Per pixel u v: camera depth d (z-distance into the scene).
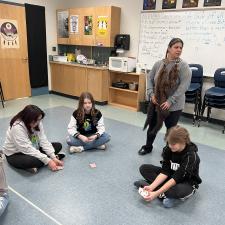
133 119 4.18
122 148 2.95
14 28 4.98
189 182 1.87
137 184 2.09
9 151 2.32
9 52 5.01
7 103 4.98
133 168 2.47
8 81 5.13
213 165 2.62
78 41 5.39
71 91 5.57
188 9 4.03
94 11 4.92
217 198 2.04
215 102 3.70
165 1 4.26
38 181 2.17
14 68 5.18
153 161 2.64
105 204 1.89
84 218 1.73
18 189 2.04
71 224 1.67
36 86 5.69
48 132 3.38
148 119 2.67
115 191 2.07
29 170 2.32
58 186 2.11
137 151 2.88
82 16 5.15
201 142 3.28
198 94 3.97
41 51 5.61
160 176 1.88
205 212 1.85
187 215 1.81
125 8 4.84
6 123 3.71
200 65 4.01
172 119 2.54
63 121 3.87
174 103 2.44
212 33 3.89
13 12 4.89
